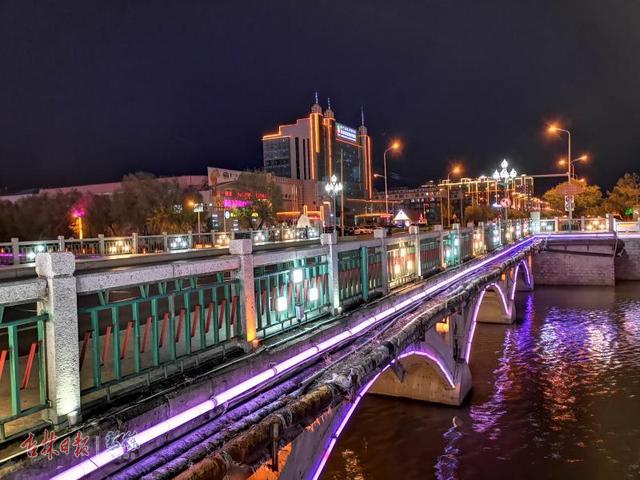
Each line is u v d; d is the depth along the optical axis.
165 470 5.00
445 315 14.25
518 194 109.25
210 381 6.44
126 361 7.52
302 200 116.25
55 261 5.08
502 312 35.62
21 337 10.96
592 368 25.31
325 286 10.73
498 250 30.03
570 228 51.62
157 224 59.06
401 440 18.06
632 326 33.41
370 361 8.72
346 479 15.82
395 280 14.76
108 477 4.96
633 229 49.84
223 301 7.79
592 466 16.14
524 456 16.81
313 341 9.00
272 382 7.64
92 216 67.56
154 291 17.44
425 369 21.09
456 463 16.53
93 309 5.63
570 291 47.94
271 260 8.84
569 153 51.47
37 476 4.38
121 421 5.20
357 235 58.50
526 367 25.94
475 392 22.38
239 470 5.35
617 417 19.50
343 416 9.30
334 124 161.38
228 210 67.31
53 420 5.04
